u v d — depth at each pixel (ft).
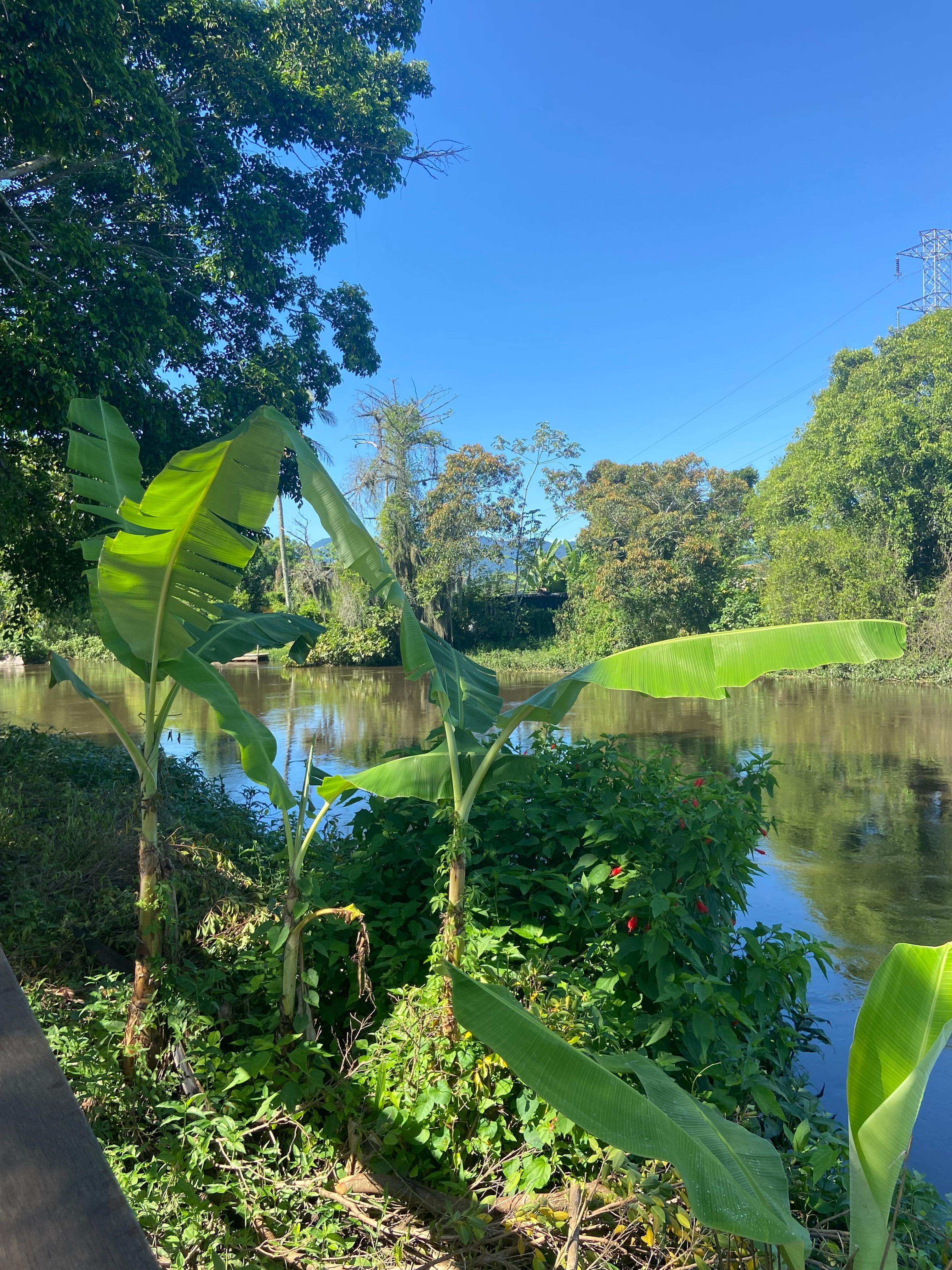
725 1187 5.89
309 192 42.63
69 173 30.17
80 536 35.22
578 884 12.19
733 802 12.59
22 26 23.35
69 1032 10.05
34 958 12.78
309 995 10.59
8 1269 2.26
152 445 31.58
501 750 10.65
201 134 35.88
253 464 9.65
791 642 8.80
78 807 18.47
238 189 38.32
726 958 11.42
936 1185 10.80
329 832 15.83
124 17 32.83
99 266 27.14
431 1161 9.21
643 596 110.32
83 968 13.23
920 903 21.21
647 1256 8.02
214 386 34.24
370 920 12.73
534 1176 8.39
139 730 50.96
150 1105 9.46
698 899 11.73
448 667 12.76
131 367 28.55
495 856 13.00
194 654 12.35
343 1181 8.87
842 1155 9.98
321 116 39.70
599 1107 6.06
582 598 124.47
